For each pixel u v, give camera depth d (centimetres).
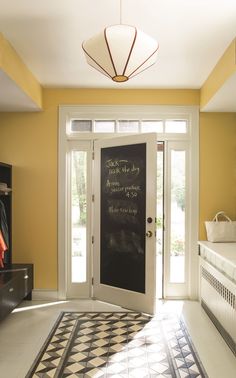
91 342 277
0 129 385
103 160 380
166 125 391
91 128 392
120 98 383
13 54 275
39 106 365
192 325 312
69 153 392
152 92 383
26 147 385
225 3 212
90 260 392
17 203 385
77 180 394
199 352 261
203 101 365
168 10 220
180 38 258
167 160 388
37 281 387
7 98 330
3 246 339
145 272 344
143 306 344
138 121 390
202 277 360
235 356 254
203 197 384
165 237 390
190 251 385
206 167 384
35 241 387
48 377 225
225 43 265
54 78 351
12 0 209
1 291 293
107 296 374
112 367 238
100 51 193
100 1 211
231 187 383
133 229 355
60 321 321
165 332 297
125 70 200
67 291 392
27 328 304
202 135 383
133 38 185
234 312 255
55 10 221
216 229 362
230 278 268
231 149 383
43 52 284
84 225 394
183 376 227
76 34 253
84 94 383
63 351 261
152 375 229
